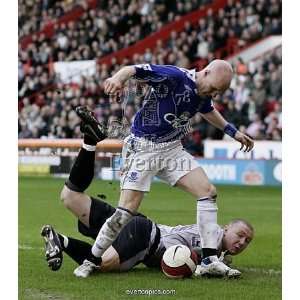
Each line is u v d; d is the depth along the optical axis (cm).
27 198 2081
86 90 3123
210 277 974
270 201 2073
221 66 943
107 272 995
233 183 2623
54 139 2792
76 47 3450
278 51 3119
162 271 1003
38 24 3541
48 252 933
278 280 986
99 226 1014
